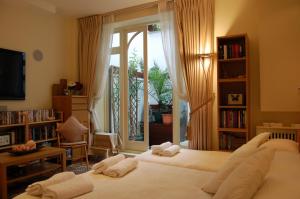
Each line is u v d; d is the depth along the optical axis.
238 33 3.27
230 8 3.32
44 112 4.05
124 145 4.69
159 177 2.03
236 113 3.08
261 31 2.88
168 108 4.36
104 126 4.87
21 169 3.08
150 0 3.83
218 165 2.38
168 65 3.76
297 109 2.73
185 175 2.08
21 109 3.96
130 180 1.96
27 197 1.64
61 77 4.62
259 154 1.34
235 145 3.23
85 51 4.61
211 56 3.37
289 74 2.75
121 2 3.90
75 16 4.63
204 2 3.40
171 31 3.71
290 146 2.14
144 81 4.43
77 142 3.94
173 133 4.14
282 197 1.03
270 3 2.84
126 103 4.66
